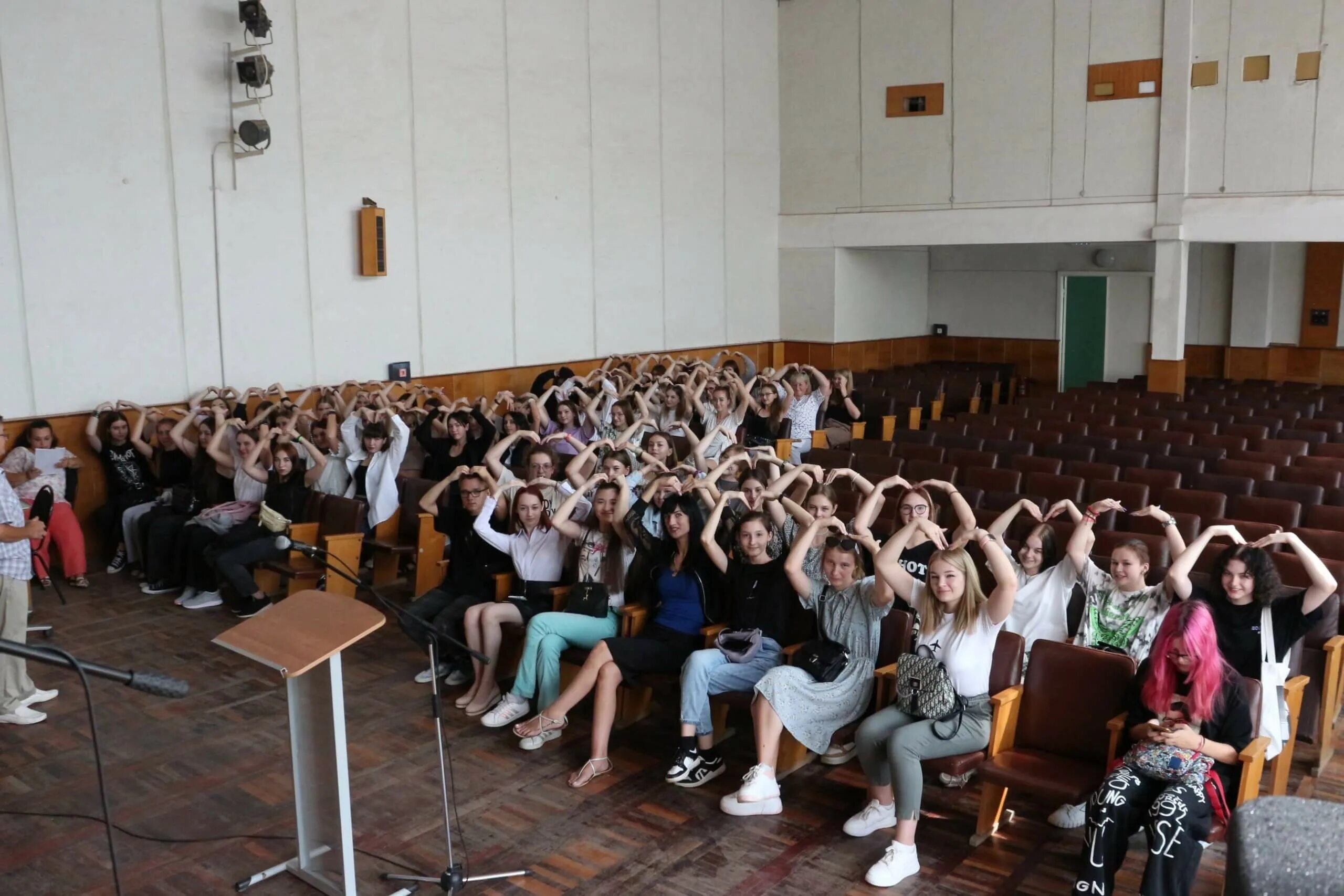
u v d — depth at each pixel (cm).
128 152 843
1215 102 1201
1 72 770
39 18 786
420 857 382
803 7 1469
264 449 737
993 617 386
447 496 702
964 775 407
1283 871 138
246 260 927
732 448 655
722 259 1435
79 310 823
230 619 669
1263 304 1489
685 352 1393
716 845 390
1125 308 1596
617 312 1290
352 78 994
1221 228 1209
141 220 855
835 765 457
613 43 1248
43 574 742
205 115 890
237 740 489
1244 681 350
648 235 1321
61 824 411
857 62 1438
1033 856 382
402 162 1043
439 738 352
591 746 464
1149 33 1231
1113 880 331
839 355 1520
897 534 410
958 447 877
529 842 392
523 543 541
